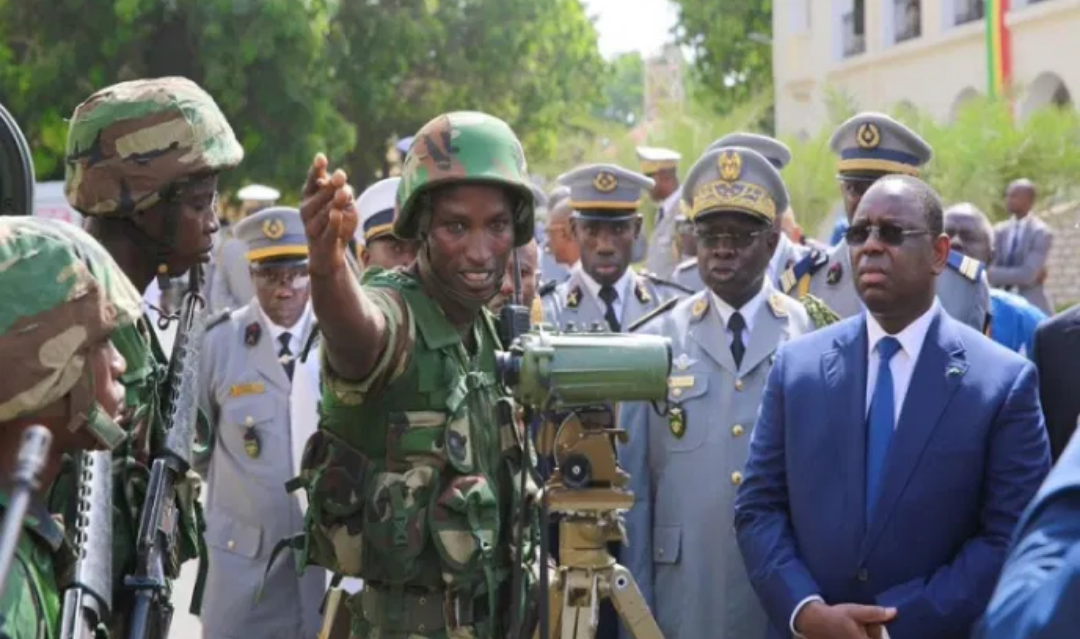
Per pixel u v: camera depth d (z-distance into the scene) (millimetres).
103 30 21047
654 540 5367
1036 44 21797
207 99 3920
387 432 3619
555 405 3746
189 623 8266
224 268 10453
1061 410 5047
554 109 31172
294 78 21719
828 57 27734
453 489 3609
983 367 4492
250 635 5980
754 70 34344
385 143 29469
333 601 3844
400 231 3719
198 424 4816
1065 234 17266
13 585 2467
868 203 4570
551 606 4113
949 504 4414
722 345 5426
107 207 3779
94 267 2646
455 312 3705
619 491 4074
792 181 17250
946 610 4309
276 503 5992
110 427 2629
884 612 4277
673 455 5359
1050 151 17234
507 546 3766
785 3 29156
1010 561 2602
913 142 6613
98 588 2699
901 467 4438
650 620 4195
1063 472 2604
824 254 6664
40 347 2516
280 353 6129
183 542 3758
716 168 5473
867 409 4566
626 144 21438
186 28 21328
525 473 3672
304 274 6176
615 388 3746
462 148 3615
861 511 4477
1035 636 2455
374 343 3459
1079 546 2484
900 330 4578
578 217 7035
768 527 4625
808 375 4648
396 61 27000
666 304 5719
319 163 3213
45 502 2969
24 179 4082
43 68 20953
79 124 3822
